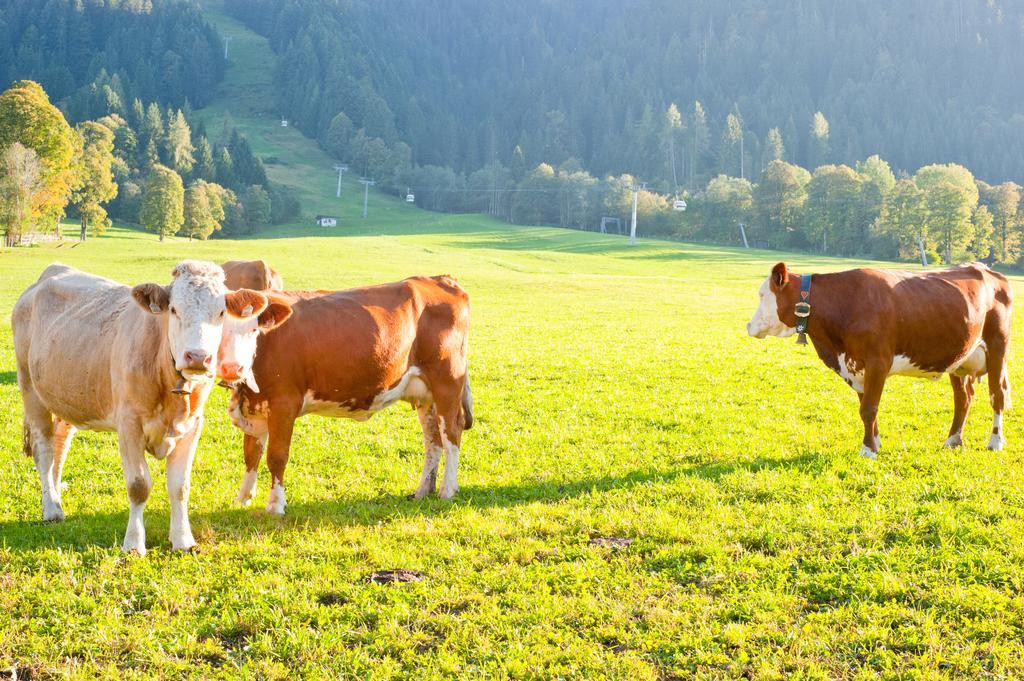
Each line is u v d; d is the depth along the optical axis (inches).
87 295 350.0
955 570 293.4
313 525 347.6
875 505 353.7
